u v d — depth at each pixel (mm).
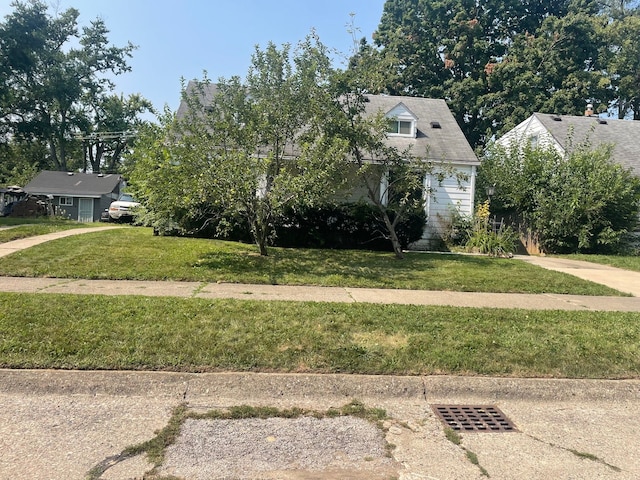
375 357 4344
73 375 3750
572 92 30000
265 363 4113
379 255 11742
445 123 18484
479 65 33125
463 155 16141
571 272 10758
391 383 3977
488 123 31625
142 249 10164
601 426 3562
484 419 3609
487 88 32188
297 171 10203
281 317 5418
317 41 10273
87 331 4570
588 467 2924
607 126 21828
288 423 3363
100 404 3521
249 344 4473
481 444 3191
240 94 9883
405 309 6180
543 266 11406
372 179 14250
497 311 6375
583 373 4332
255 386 3830
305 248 12445
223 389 3793
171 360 4039
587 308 7121
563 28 31484
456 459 2967
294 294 7113
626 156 19562
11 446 2881
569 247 16062
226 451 2930
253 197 9719
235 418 3395
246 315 5430
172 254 9797
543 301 7598
